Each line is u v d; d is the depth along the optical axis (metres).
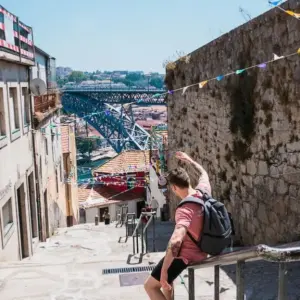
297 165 7.76
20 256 12.33
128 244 13.83
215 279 3.20
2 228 10.19
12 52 12.23
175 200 19.27
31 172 15.21
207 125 13.21
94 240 15.69
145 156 33.41
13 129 12.84
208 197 3.40
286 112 8.02
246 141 9.93
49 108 19.94
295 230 7.88
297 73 7.52
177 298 6.31
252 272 7.11
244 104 9.90
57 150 23.16
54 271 8.20
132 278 7.61
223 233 3.31
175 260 3.49
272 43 8.40
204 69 13.25
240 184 10.54
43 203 16.97
